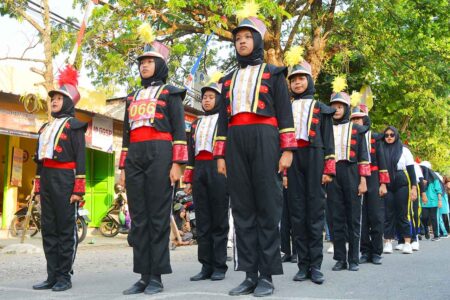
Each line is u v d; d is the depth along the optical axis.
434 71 19.92
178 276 6.57
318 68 17.17
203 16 15.92
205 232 6.32
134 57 14.44
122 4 13.76
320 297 4.68
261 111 4.84
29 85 11.83
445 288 5.19
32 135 12.46
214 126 6.56
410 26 18.30
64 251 5.52
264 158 4.82
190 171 6.79
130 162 5.27
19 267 7.84
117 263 8.40
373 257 7.81
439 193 13.95
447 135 25.94
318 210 5.90
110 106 15.41
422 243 12.48
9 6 11.00
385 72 19.58
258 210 4.89
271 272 4.80
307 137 5.98
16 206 14.38
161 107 5.26
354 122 7.82
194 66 16.45
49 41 10.81
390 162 9.35
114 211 14.77
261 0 13.17
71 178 5.63
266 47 16.16
